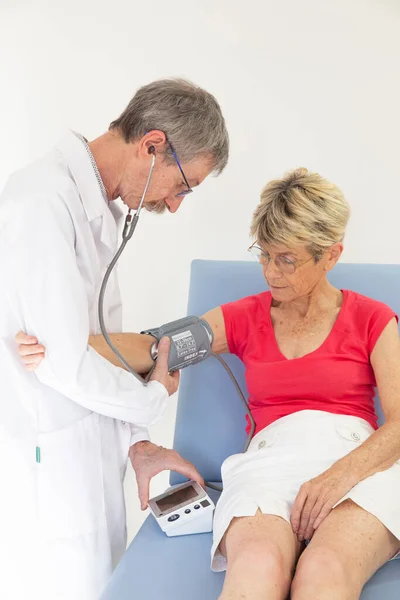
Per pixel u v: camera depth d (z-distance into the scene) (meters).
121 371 1.45
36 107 2.26
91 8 2.19
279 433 1.49
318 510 1.29
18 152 2.29
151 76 2.20
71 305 1.34
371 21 2.08
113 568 1.57
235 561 1.18
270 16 2.12
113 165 1.44
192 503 1.50
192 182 1.46
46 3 2.21
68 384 1.37
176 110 1.37
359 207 2.17
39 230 1.32
